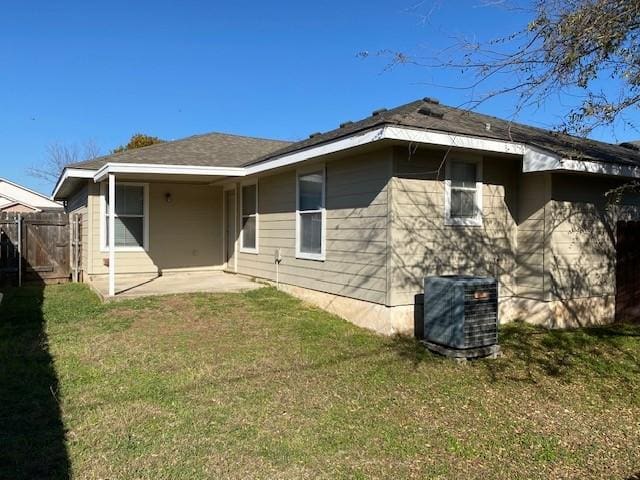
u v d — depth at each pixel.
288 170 9.79
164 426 3.96
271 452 3.56
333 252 8.38
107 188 11.75
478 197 7.86
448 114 8.40
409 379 5.29
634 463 3.52
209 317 7.94
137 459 3.41
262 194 11.02
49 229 12.58
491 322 6.22
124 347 6.29
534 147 7.42
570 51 5.19
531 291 8.11
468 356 6.03
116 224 12.02
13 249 12.05
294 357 6.01
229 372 5.39
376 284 7.29
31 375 5.16
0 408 4.27
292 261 9.72
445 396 4.80
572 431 4.05
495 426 4.12
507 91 5.53
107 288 10.09
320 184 8.77
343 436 3.86
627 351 6.61
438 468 3.39
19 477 3.14
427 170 7.32
